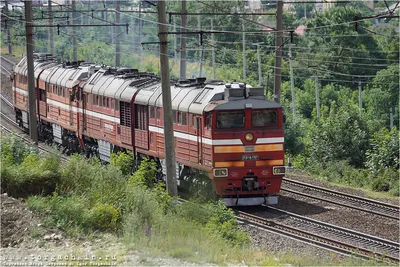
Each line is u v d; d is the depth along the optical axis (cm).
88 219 4909
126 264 4138
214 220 5362
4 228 4612
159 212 5338
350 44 19262
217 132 6400
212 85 6956
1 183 5259
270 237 5394
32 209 4891
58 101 10119
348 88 18238
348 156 9619
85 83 9250
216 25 19838
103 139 8712
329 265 4469
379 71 18225
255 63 17562
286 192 7338
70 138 9925
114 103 8306
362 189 8094
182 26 11038
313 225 5872
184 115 6969
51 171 5541
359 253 4909
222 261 4375
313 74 18788
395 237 5488
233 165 6425
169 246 4541
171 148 6112
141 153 7844
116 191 5500
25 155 6438
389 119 16988
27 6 9188
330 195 7350
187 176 7125
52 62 11481
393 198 7444
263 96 6556
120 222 5025
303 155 10519
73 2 14825
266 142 6475
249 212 6406
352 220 6059
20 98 11788
